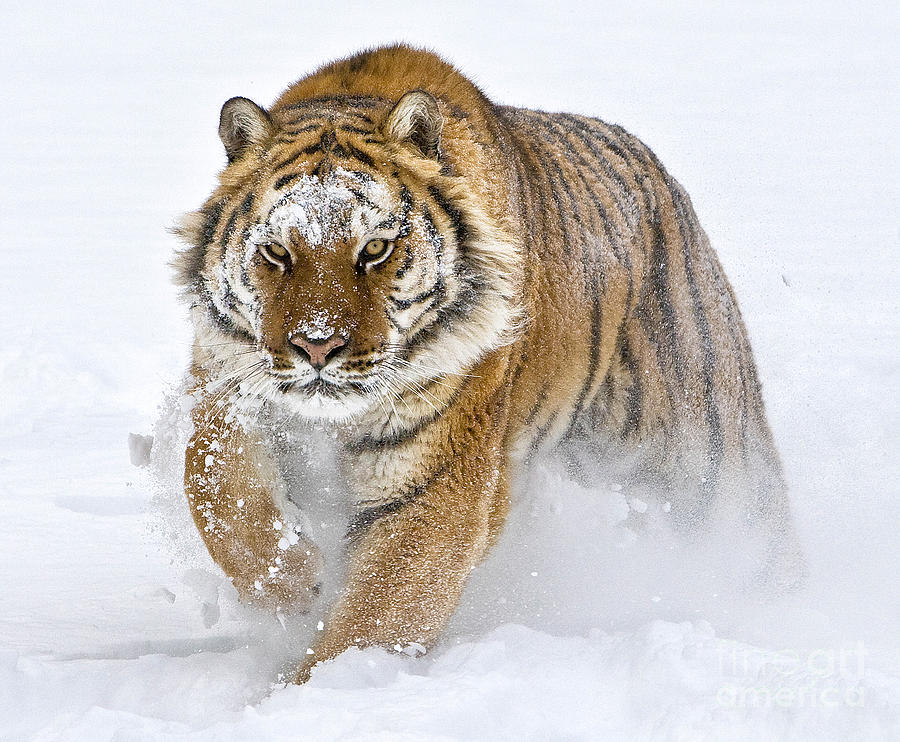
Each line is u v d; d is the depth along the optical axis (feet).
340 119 26.89
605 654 24.38
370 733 20.18
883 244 85.97
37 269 85.71
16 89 269.03
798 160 128.06
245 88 255.70
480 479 27.50
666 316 34.76
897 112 170.91
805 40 333.42
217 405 27.20
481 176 27.68
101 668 25.07
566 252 31.27
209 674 25.03
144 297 76.07
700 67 249.55
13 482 42.45
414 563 26.96
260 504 27.53
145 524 38.27
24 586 32.07
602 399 33.30
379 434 26.81
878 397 50.93
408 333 25.93
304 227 25.11
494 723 21.18
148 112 220.02
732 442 36.55
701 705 21.36
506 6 535.60
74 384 56.44
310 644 27.40
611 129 36.55
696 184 111.14
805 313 66.44
